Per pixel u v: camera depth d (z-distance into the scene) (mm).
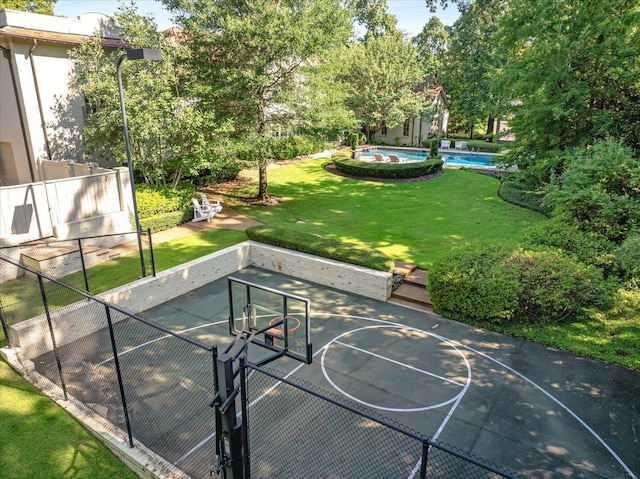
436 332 10125
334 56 18344
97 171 15102
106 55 18469
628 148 12141
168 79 15938
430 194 22125
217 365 4598
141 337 9859
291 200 20969
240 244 14195
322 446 6391
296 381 8148
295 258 13234
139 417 7078
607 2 14367
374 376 8406
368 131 40281
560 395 7816
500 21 17609
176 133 15914
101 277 12055
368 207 19969
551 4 15281
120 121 15055
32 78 16859
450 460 6180
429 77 43531
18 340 8883
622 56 14711
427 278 11477
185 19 16609
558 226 12656
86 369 8555
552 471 6105
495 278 10172
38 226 12898
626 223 11602
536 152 17984
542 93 16078
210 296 12055
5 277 11961
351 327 10336
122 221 14734
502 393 7887
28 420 7031
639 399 7684
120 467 6223
